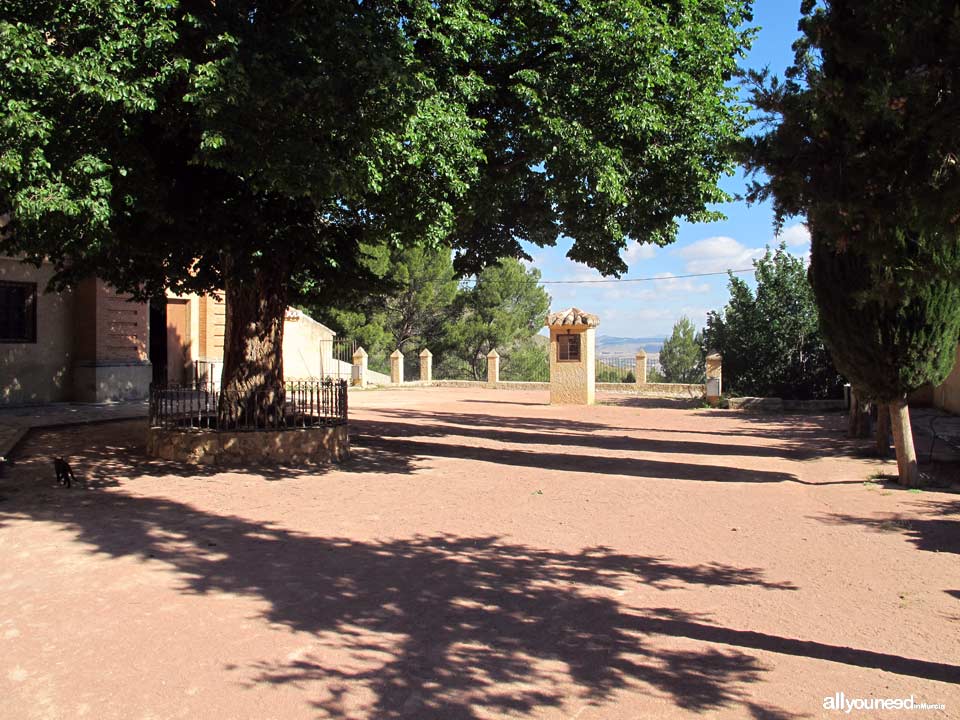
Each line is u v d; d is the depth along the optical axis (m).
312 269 11.79
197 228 9.23
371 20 8.60
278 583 5.58
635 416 20.89
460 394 29.23
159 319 21.19
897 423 9.53
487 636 4.64
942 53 4.13
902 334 8.95
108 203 7.43
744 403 23.25
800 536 7.12
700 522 7.71
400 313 41.69
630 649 4.46
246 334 11.15
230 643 4.46
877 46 4.50
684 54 10.59
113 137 7.84
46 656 4.24
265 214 10.09
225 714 3.63
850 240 4.80
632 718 3.65
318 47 8.26
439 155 8.73
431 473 10.58
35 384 17.31
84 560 6.03
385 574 5.84
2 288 16.78
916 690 3.94
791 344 23.89
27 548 6.32
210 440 10.52
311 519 7.63
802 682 4.03
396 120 8.09
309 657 4.29
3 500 8.06
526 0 10.02
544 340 49.94
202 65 7.35
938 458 11.64
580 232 11.05
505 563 6.19
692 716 3.67
